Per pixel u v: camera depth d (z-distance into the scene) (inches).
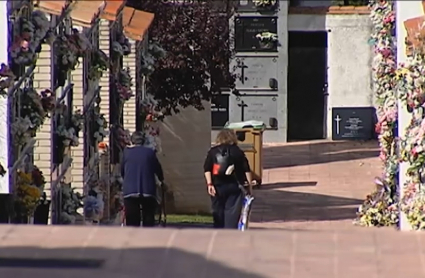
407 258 1121.4
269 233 1235.9
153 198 1911.9
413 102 1552.7
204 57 2765.7
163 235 1213.7
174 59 2731.3
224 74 2810.0
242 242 1182.9
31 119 1387.8
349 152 3892.7
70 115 1640.0
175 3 2755.9
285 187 3142.2
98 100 1910.7
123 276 1055.0
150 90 2733.8
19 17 1346.0
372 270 1076.5
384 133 1978.3
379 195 2123.5
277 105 4200.3
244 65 4180.6
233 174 1900.8
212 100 2832.2
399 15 1753.2
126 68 2249.0
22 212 1389.0
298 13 4215.1
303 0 4320.9
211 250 1146.7
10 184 1366.9
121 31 2119.8
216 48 2778.1
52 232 1235.9
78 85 1761.8
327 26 4222.4
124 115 2303.2
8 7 1325.0
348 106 4232.3
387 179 2059.5
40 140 1549.0
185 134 2800.2
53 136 1560.0
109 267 1083.3
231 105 4197.8
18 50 1326.3
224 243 1175.6
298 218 2529.5
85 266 1091.3
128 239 1194.0
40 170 1513.3
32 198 1397.6
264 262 1103.0
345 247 1170.6
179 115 2807.6
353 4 4325.8
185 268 1083.3
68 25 1612.9
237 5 3309.5
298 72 4259.4
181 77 2751.0
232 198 1903.3
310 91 4264.3
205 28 2760.8
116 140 2098.9
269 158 3791.8
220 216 1910.7
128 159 1916.8
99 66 1847.9
